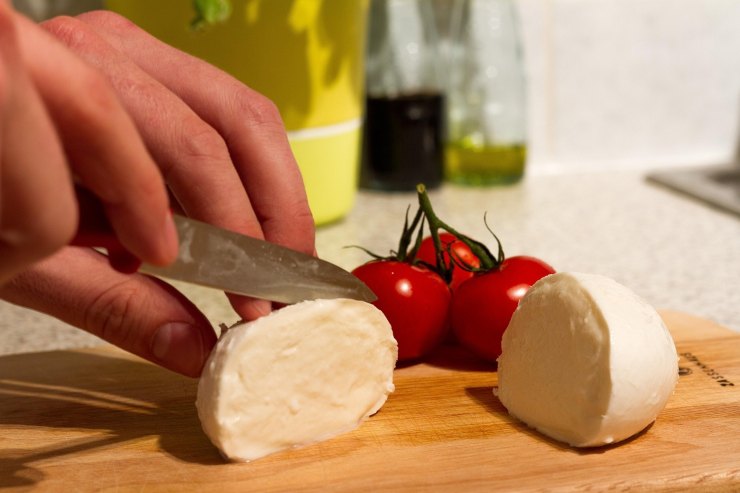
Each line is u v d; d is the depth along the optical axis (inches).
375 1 59.7
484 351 33.0
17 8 52.7
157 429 28.6
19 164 15.2
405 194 60.4
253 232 26.4
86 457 26.7
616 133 67.0
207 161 25.2
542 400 28.0
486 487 24.9
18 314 41.6
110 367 33.4
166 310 26.7
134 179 18.6
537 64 64.1
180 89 27.8
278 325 26.9
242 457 26.5
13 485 25.1
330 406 28.2
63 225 16.4
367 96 59.0
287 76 46.1
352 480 25.5
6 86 14.4
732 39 66.5
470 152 61.5
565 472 25.6
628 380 26.1
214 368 26.4
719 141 69.0
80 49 24.9
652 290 42.0
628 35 64.6
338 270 29.3
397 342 32.5
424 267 34.9
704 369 32.2
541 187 62.5
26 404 30.3
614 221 53.9
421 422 29.1
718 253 47.5
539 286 28.7
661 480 25.1
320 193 50.4
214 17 39.6
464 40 60.8
